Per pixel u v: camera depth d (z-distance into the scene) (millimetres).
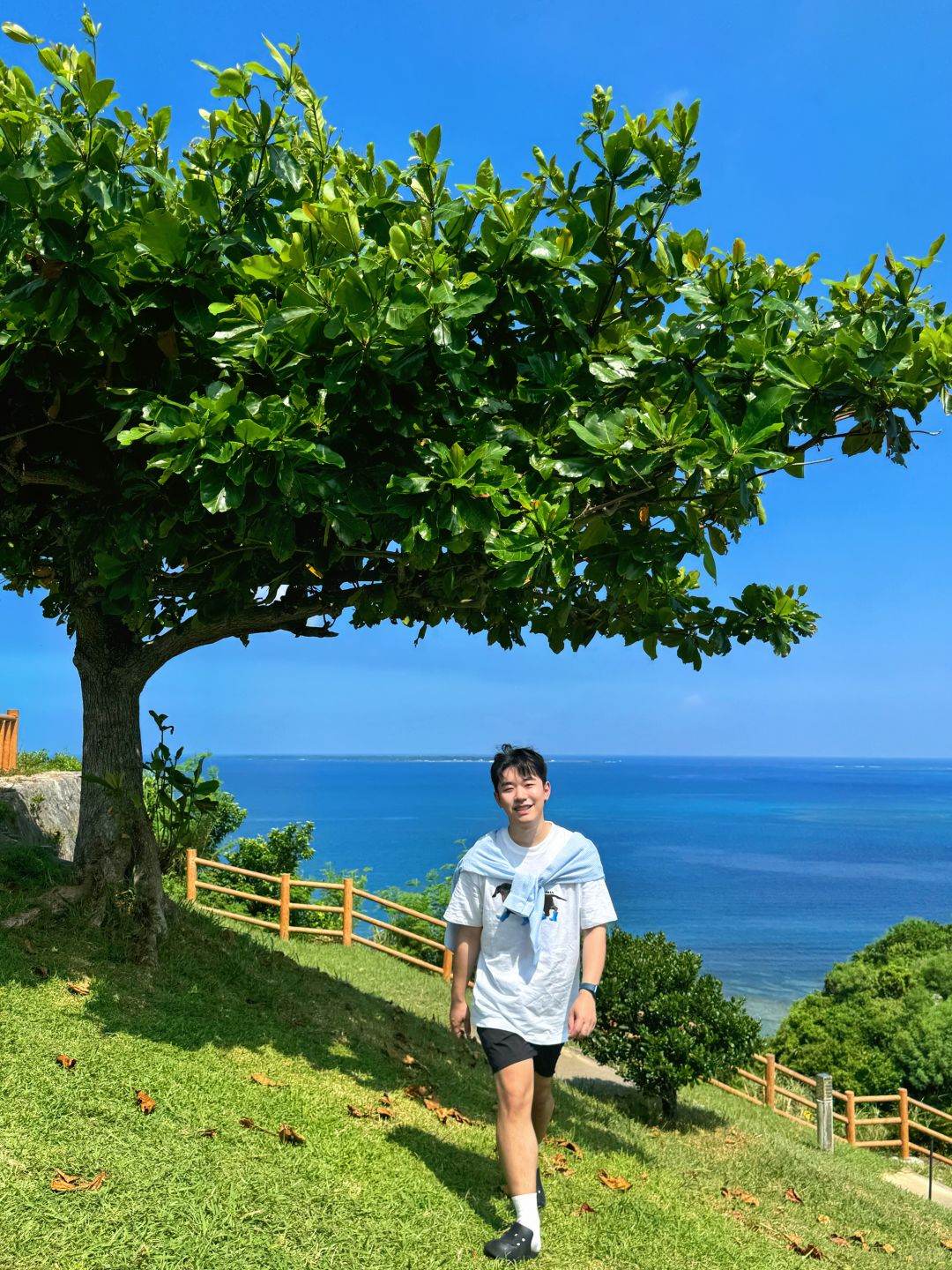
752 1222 6410
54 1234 3428
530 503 5203
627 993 11688
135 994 6258
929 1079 26516
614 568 6176
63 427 6305
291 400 5051
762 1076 17172
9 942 6324
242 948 8617
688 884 98688
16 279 5328
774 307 5805
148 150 5824
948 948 34969
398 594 7035
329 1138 4840
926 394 5949
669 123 5766
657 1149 8102
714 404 5488
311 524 6480
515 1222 4090
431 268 5105
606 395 5953
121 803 7395
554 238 6027
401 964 14680
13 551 7898
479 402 5617
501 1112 4152
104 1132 4234
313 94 6277
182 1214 3719
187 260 5324
